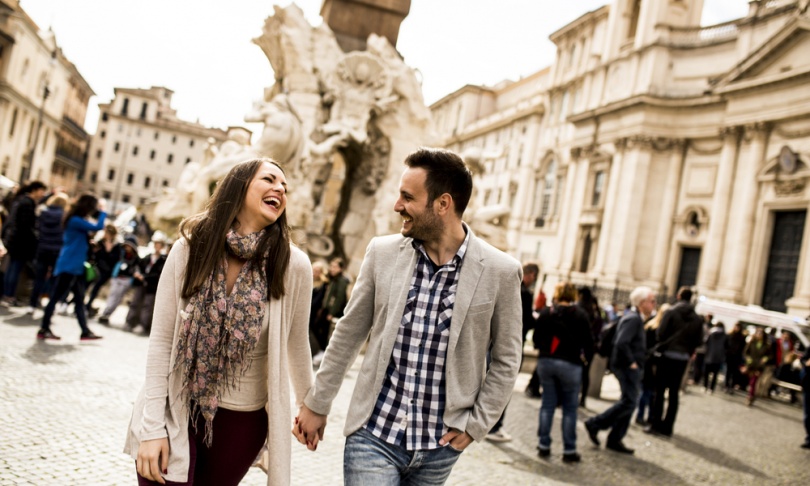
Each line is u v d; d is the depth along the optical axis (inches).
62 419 163.5
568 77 1676.9
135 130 3139.8
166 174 3174.2
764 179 1075.3
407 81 443.8
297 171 397.1
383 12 457.7
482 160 478.0
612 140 1376.7
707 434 336.8
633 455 253.4
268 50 456.1
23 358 221.5
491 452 219.0
